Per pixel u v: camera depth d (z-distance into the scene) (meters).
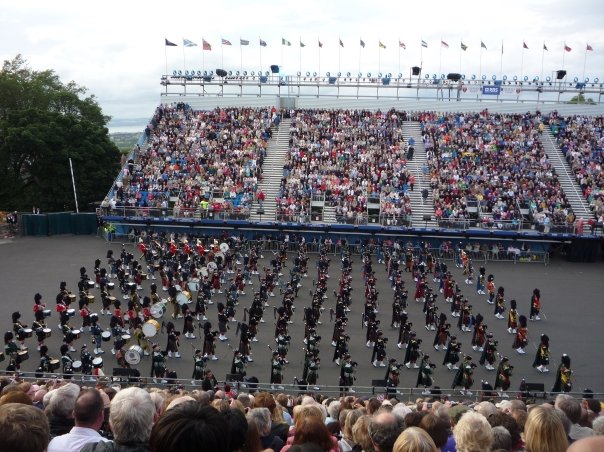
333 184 61.91
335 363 31.06
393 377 26.03
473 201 59.56
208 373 24.62
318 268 47.25
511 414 11.38
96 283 42.50
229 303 37.28
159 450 4.79
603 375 29.97
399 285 41.03
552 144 68.25
